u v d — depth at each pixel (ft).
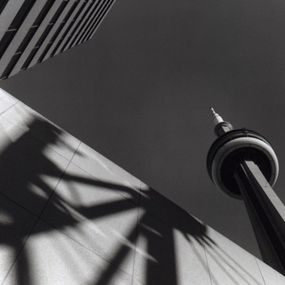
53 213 35.32
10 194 33.17
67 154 47.85
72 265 31.27
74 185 43.01
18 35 72.13
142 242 42.96
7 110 44.91
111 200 46.16
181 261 45.37
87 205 41.24
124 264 36.68
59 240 32.65
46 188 37.93
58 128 52.75
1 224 29.37
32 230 31.30
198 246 52.65
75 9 104.22
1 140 38.93
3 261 26.48
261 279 56.03
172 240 48.78
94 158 53.52
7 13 59.00
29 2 66.18
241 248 63.31
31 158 40.55
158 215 52.95
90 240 36.04
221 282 47.19
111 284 32.63
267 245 109.81
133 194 52.80
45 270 28.71
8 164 36.65
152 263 40.45
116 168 56.95
